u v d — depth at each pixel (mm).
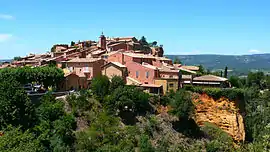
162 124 80000
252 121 97250
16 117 62062
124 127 74938
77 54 131375
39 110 69875
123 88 81250
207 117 87500
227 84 106438
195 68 132125
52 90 86562
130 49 144625
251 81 155875
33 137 55438
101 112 77125
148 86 93312
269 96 127750
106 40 165750
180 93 84312
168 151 72312
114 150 64500
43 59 134250
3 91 63844
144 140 69500
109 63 100312
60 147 61875
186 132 80375
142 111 82188
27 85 91750
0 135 55531
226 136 83062
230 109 87375
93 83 85625
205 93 89250
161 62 117750
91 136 67562
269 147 37969
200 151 75625
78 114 74250
